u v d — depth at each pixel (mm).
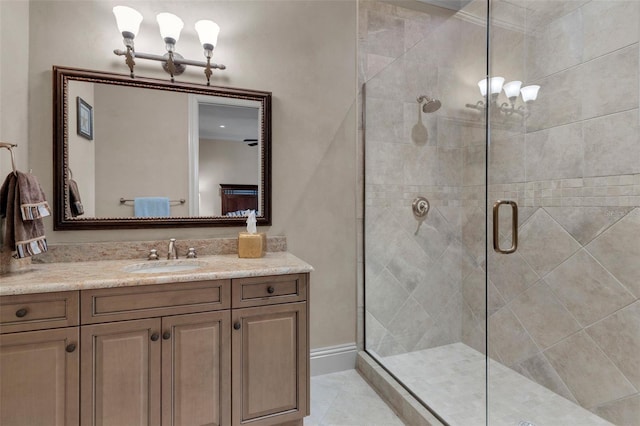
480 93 2076
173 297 1326
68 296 1191
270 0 2041
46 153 1634
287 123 2084
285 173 2088
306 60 2127
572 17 1725
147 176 1799
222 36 1938
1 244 1335
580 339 1691
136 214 1778
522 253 1975
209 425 1380
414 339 2203
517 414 1622
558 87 1793
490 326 2137
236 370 1420
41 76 1624
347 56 2240
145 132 1795
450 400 1699
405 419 1691
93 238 1708
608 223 1576
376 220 2266
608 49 1568
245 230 1994
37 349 1160
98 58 1724
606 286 1586
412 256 2207
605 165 1584
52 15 1644
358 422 1673
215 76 1930
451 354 2168
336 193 2221
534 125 1916
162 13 1716
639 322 1466
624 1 1507
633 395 1484
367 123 2277
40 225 1414
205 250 1875
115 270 1438
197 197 1890
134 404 1272
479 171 2084
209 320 1378
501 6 2096
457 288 2148
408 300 2213
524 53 1965
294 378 1531
